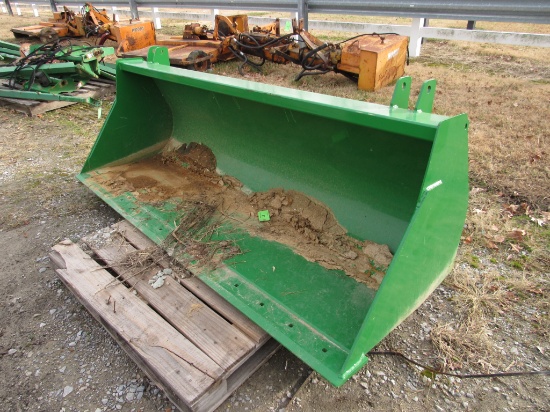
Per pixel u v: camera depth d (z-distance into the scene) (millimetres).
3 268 2951
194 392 1849
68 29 9055
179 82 2846
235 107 3062
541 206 3297
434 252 2131
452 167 1974
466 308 2512
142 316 2270
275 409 2027
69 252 2771
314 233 2754
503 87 5465
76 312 2602
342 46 5797
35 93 5676
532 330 2371
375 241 2547
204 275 2490
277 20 7266
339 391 2094
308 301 2266
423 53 7332
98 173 3611
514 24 9484
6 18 14484
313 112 2117
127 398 2094
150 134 3826
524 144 4090
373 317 1821
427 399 2049
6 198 3744
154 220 3023
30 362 2287
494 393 2064
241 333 2156
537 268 2768
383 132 2209
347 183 2693
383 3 6480
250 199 3145
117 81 3424
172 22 12281
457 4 5891
